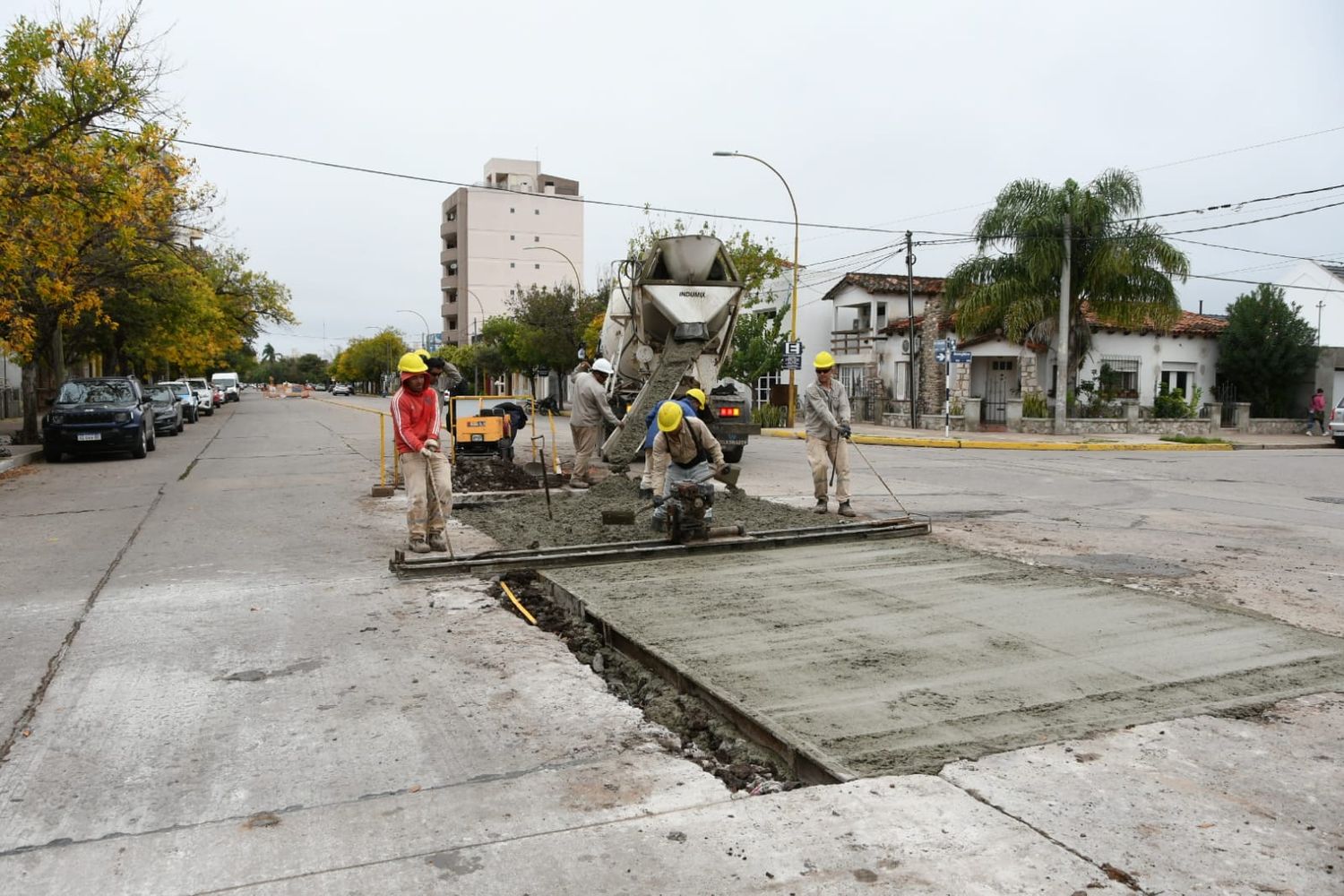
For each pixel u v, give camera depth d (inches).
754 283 1332.4
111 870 120.6
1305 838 124.5
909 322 1196.5
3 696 186.7
